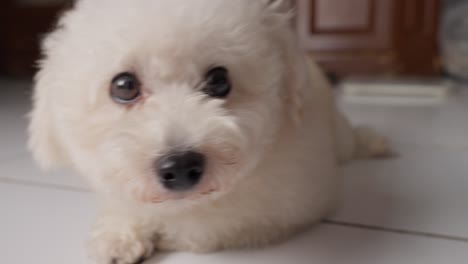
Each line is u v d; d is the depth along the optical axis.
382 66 1.36
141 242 0.43
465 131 0.79
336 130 0.60
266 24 0.44
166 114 0.39
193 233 0.43
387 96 1.18
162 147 0.37
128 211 0.44
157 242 0.44
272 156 0.43
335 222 0.48
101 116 0.40
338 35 1.36
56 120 0.44
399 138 0.75
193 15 0.39
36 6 1.51
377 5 1.33
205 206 0.42
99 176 0.40
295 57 0.45
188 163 0.37
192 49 0.39
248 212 0.43
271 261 0.42
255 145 0.41
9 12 1.53
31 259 0.43
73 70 0.41
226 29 0.40
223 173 0.38
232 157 0.38
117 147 0.38
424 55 1.36
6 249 0.44
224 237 0.43
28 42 1.54
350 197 0.53
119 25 0.39
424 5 1.33
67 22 0.43
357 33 1.36
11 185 0.56
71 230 0.47
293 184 0.44
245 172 0.40
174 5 0.39
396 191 0.54
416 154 0.66
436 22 1.34
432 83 1.22
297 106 0.45
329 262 0.42
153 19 0.39
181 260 0.43
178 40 0.39
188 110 0.39
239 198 0.42
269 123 0.42
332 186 0.48
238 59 0.41
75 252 0.44
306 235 0.45
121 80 0.40
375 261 0.42
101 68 0.40
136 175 0.37
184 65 0.39
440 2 1.37
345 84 1.23
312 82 0.52
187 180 0.37
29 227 0.47
